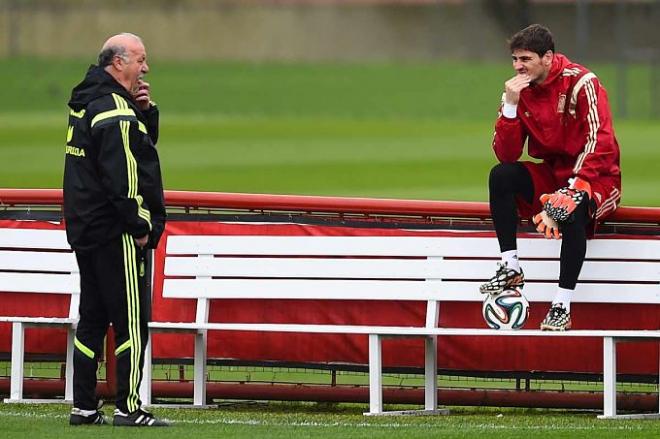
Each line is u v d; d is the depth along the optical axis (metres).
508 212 27.64
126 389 25.33
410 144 103.81
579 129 27.52
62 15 196.38
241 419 26.91
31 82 156.00
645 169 85.31
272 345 30.02
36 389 30.20
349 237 29.44
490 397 29.09
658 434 24.27
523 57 27.23
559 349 29.05
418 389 29.45
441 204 29.16
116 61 25.00
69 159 25.23
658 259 28.53
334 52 198.12
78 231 25.12
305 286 29.55
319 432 24.41
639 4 173.75
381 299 29.30
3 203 30.41
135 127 24.70
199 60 184.62
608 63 168.12
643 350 28.77
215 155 96.06
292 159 93.62
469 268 29.05
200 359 29.45
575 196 26.66
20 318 28.83
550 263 28.78
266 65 175.88
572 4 181.50
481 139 107.50
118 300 25.22
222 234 29.94
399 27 197.75
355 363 29.70
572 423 26.02
